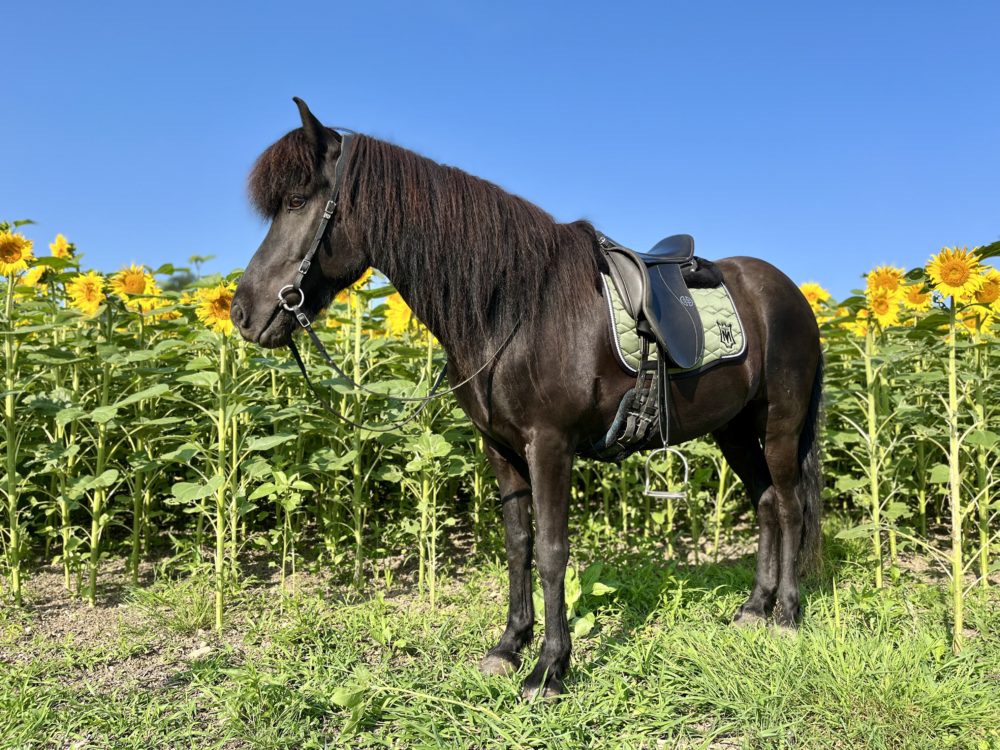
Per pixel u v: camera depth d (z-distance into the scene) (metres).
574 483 5.60
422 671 2.87
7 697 2.61
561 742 2.29
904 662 2.70
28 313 4.42
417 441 4.05
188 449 3.90
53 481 4.52
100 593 4.12
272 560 4.77
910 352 4.05
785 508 3.38
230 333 3.64
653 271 2.89
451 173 2.71
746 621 3.36
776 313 3.27
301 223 2.58
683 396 2.92
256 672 2.68
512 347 2.59
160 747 2.36
